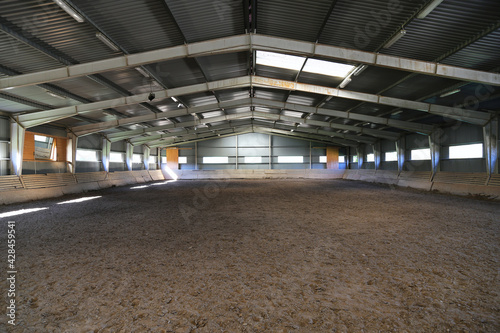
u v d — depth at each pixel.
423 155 16.78
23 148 12.01
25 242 4.94
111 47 6.79
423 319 2.42
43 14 5.43
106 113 13.51
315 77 10.02
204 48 7.25
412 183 16.12
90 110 11.01
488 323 2.35
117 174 20.11
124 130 19.38
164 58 7.27
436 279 3.25
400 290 2.98
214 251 4.38
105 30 6.22
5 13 5.24
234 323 2.38
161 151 29.30
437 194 12.89
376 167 22.48
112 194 13.72
